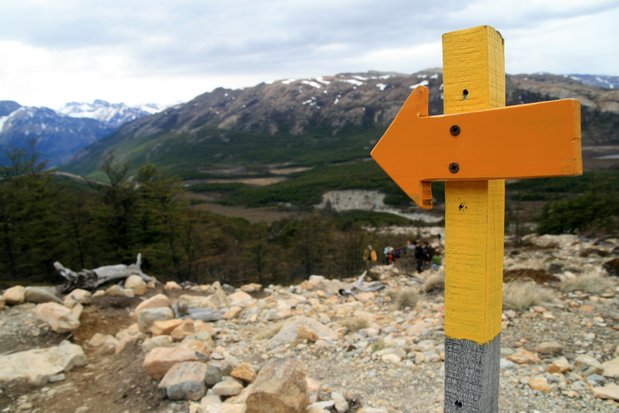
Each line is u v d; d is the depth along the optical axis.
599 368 5.10
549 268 11.77
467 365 2.56
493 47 2.46
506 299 7.92
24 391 5.80
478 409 2.54
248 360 6.78
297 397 4.29
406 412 4.58
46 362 6.41
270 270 27.61
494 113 2.23
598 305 7.71
